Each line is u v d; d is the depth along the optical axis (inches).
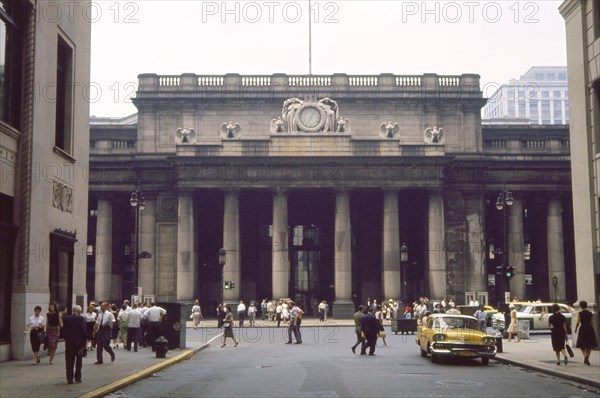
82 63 1408.7
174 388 820.6
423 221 2920.8
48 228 1203.2
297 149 2768.2
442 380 885.2
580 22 1357.0
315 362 1143.6
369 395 744.3
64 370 965.2
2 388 784.3
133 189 2950.3
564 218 3235.7
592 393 775.1
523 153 3019.2
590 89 1330.0
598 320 1273.4
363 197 3105.3
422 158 2768.2
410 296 3090.6
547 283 3048.7
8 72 1112.2
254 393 764.6
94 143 3029.0
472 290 2918.3
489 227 3253.0
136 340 1311.5
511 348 1382.9
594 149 1316.4
